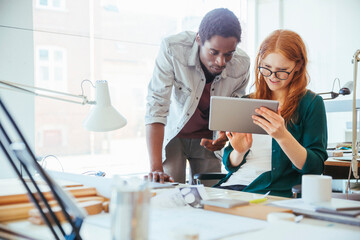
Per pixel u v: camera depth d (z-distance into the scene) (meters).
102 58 9.59
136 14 4.00
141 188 0.65
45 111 5.21
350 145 2.93
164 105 2.12
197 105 2.18
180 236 0.69
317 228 0.78
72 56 3.74
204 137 2.27
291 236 0.73
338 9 4.19
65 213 0.69
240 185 1.70
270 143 1.72
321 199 1.06
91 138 6.49
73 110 5.21
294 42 1.65
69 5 3.59
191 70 2.14
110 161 4.30
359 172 2.16
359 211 0.96
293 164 1.56
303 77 1.70
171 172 2.28
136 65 9.74
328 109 4.25
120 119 1.76
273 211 0.95
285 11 4.47
